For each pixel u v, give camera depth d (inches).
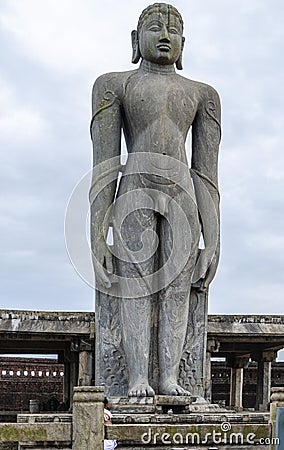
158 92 616.7
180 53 642.2
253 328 732.7
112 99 625.9
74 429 446.0
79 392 449.1
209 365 725.9
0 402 1286.9
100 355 612.7
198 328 627.5
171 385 581.3
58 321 698.8
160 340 604.1
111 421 490.3
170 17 630.5
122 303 604.4
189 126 634.8
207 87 644.7
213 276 629.6
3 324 687.1
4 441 450.3
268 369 896.9
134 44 652.7
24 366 1314.0
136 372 590.2
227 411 561.9
